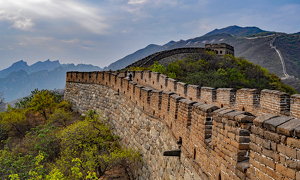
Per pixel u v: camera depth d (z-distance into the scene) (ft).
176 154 22.79
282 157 8.71
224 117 13.51
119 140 56.08
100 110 74.38
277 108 19.93
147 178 35.96
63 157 44.78
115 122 61.67
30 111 88.12
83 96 87.86
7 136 69.82
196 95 35.06
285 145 8.55
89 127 54.85
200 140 17.35
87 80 86.33
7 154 49.26
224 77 110.63
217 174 14.32
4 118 71.92
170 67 115.44
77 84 93.91
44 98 84.64
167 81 53.11
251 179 10.68
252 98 23.68
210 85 101.45
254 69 145.28
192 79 105.29
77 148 50.78
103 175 44.50
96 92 78.89
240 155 11.85
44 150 53.26
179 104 23.36
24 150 54.34
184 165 21.26
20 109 88.43
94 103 79.36
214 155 14.85
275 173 9.09
